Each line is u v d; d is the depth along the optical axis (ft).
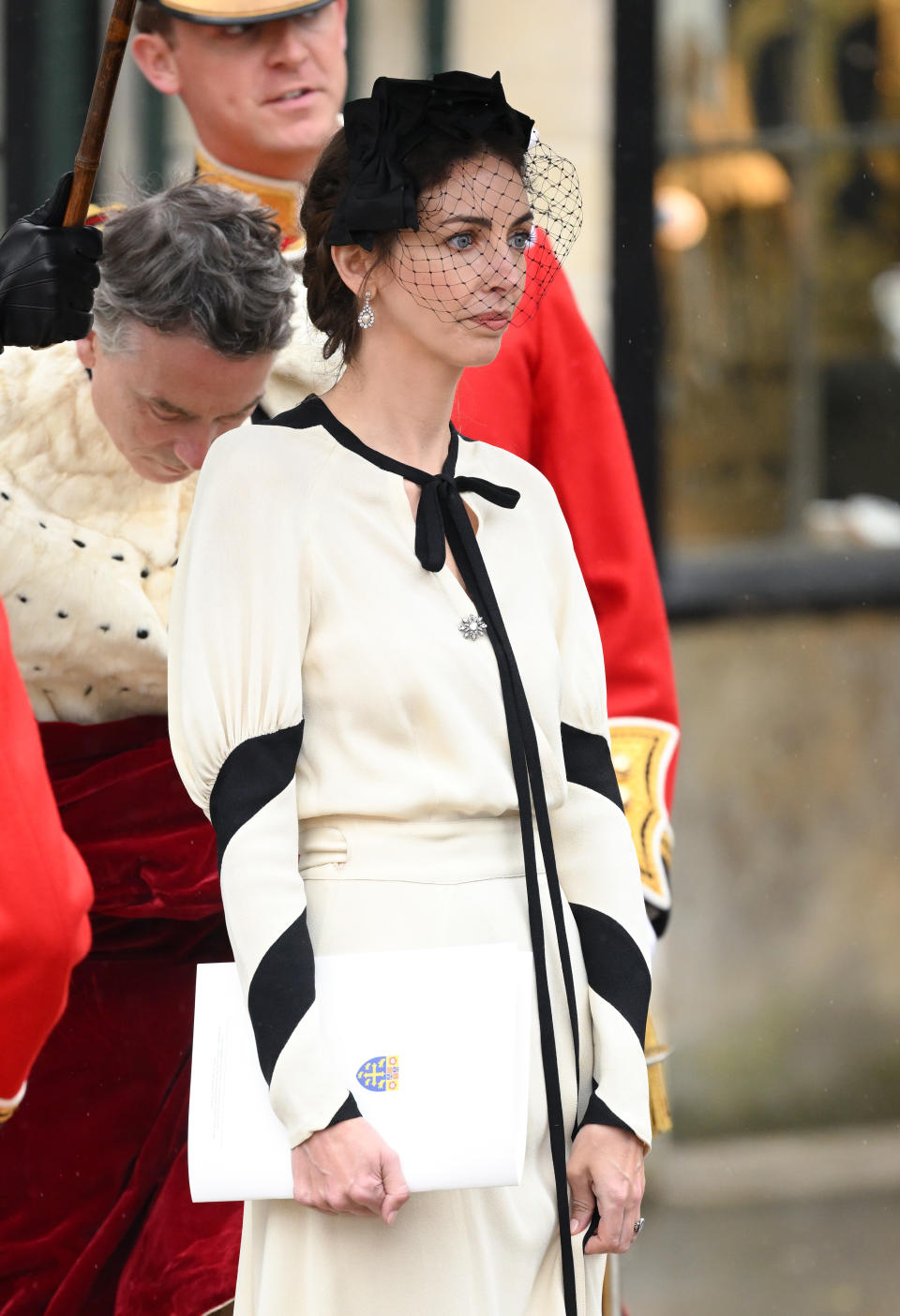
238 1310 24.54
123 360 28.86
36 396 30.50
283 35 34.71
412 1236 22.95
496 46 54.85
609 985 24.90
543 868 24.58
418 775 23.50
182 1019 32.17
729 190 60.49
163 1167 31.76
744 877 64.08
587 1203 24.26
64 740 31.60
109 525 31.09
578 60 55.47
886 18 60.85
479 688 23.80
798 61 60.44
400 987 22.77
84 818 31.42
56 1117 31.91
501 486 24.98
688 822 63.57
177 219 28.37
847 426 62.80
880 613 63.67
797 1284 57.21
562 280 35.12
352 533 23.86
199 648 23.67
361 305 24.25
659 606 34.76
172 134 52.80
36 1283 31.94
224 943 32.30
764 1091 64.49
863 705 64.08
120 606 30.94
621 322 58.23
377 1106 22.34
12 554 30.42
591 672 25.91
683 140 59.57
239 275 28.27
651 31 56.29
